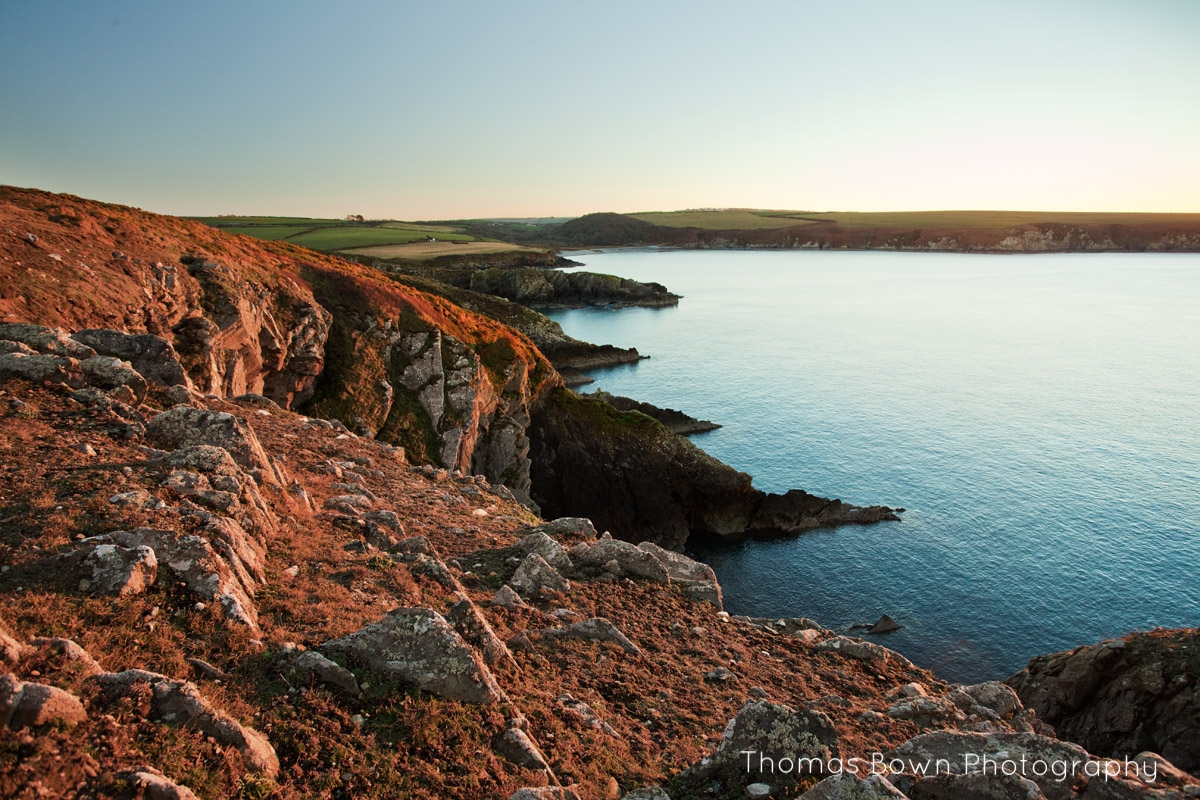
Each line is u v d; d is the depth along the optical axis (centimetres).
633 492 5906
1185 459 6325
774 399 8606
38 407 1653
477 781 849
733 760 996
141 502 1209
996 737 1062
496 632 1330
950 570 4725
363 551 1503
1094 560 4738
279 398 4534
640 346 12288
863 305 16900
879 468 6366
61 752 650
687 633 1617
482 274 18300
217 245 5009
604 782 944
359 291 5531
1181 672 2394
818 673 1588
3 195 3925
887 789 802
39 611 877
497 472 5653
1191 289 18788
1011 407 8012
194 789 692
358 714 918
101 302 3128
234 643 967
